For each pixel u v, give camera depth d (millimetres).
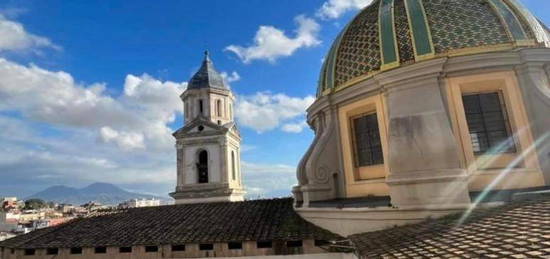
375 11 17219
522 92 13297
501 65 13422
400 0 16578
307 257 14188
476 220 9109
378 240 9805
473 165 12828
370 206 12633
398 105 13539
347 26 18750
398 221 11820
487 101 13945
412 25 14906
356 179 16156
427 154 11758
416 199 11547
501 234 7129
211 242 14891
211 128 36031
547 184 12398
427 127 12188
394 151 12344
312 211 15508
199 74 39906
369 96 15195
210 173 34938
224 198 33875
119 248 15539
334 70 17328
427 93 13195
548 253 5441
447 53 13820
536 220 7539
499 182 12633
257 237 14812
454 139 11898
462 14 14758
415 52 14258
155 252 15219
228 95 39969
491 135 13641
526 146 12938
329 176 16484
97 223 18984
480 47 13695
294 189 17516
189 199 34219
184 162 35562
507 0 15477
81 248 15812
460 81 13547
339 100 16594
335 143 16859
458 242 7387
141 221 18656
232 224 16859
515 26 14234
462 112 13273
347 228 13586
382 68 14758
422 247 7770
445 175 11219
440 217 10859
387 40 15203
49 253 15992
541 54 13266
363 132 16344
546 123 12781
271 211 18406
